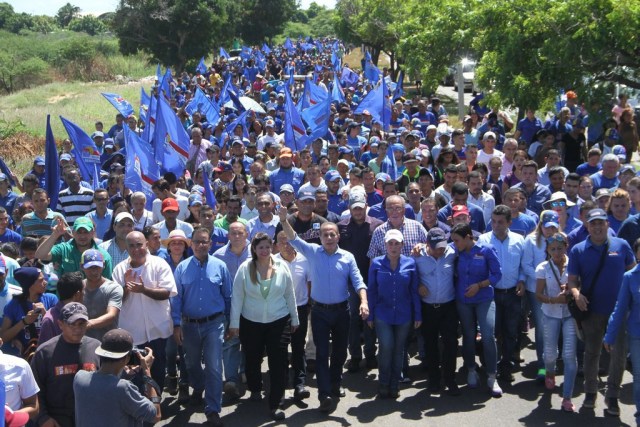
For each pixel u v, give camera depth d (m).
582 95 14.24
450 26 19.66
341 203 11.20
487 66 15.66
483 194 10.61
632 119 15.24
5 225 9.84
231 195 10.48
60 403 6.14
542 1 14.33
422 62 21.61
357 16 44.31
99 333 7.04
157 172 12.08
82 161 14.00
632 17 12.99
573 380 7.81
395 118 19.30
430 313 8.40
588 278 7.72
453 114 29.89
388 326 8.28
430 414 7.90
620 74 14.36
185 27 54.16
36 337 7.22
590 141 16.48
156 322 7.76
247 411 8.15
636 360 7.19
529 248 8.61
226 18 57.44
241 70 40.72
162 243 9.45
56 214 10.27
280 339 7.99
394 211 9.04
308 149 13.77
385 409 8.08
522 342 9.88
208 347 7.84
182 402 8.41
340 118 19.83
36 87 50.62
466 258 8.30
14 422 5.41
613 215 9.58
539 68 14.72
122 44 55.31
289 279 8.07
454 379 8.41
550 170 10.95
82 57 59.84
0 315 7.14
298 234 9.40
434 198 10.01
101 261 7.13
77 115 32.78
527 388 8.49
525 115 17.89
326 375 8.10
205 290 7.95
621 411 7.80
